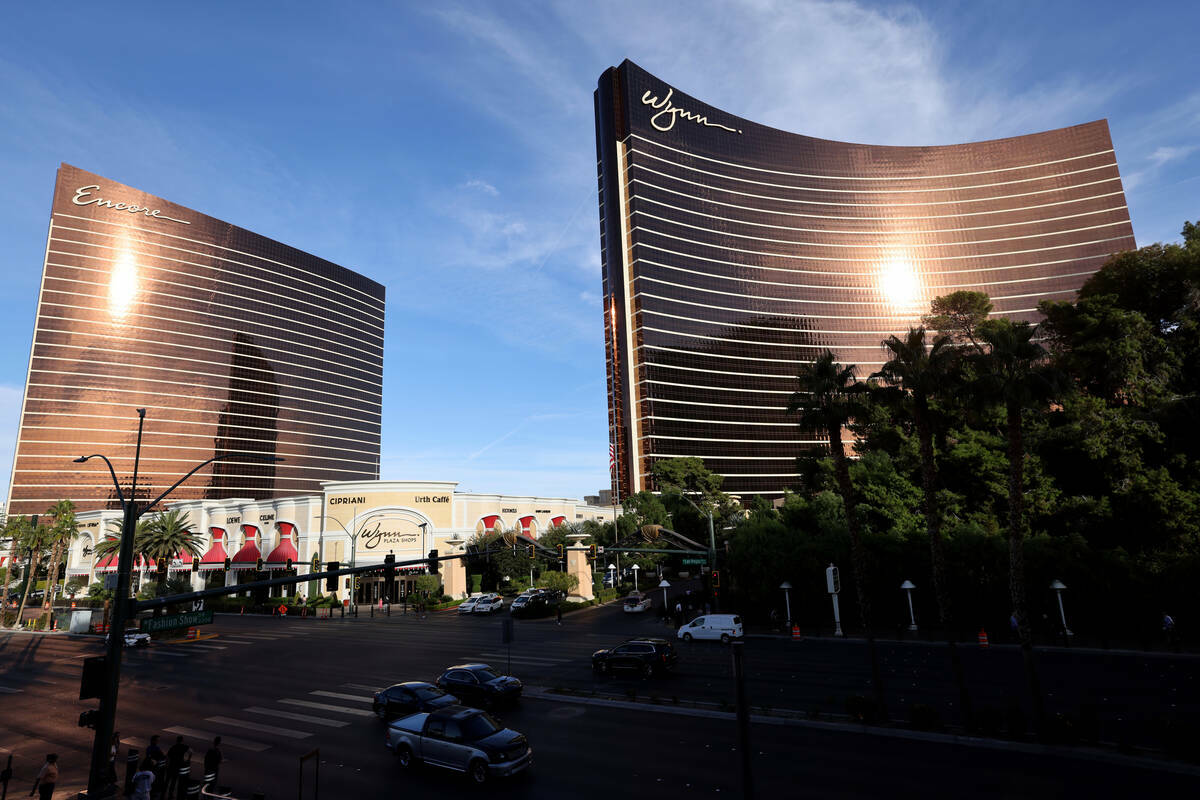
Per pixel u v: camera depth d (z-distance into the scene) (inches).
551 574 2500.0
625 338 5022.1
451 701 808.3
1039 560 1467.8
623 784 575.5
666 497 3695.9
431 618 2224.4
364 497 2851.9
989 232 6038.4
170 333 5231.3
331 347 6579.7
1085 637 1331.2
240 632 1947.6
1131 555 1476.4
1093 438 1528.1
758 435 5226.4
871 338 5708.7
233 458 5457.7
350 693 1009.5
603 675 1090.1
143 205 5270.7
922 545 1625.2
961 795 520.7
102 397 4835.1
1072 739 637.3
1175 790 514.6
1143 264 1809.8
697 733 731.4
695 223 5423.2
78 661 1478.8
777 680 1011.3
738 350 5329.7
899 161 6205.7
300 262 6397.6
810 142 6122.1
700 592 2201.0
